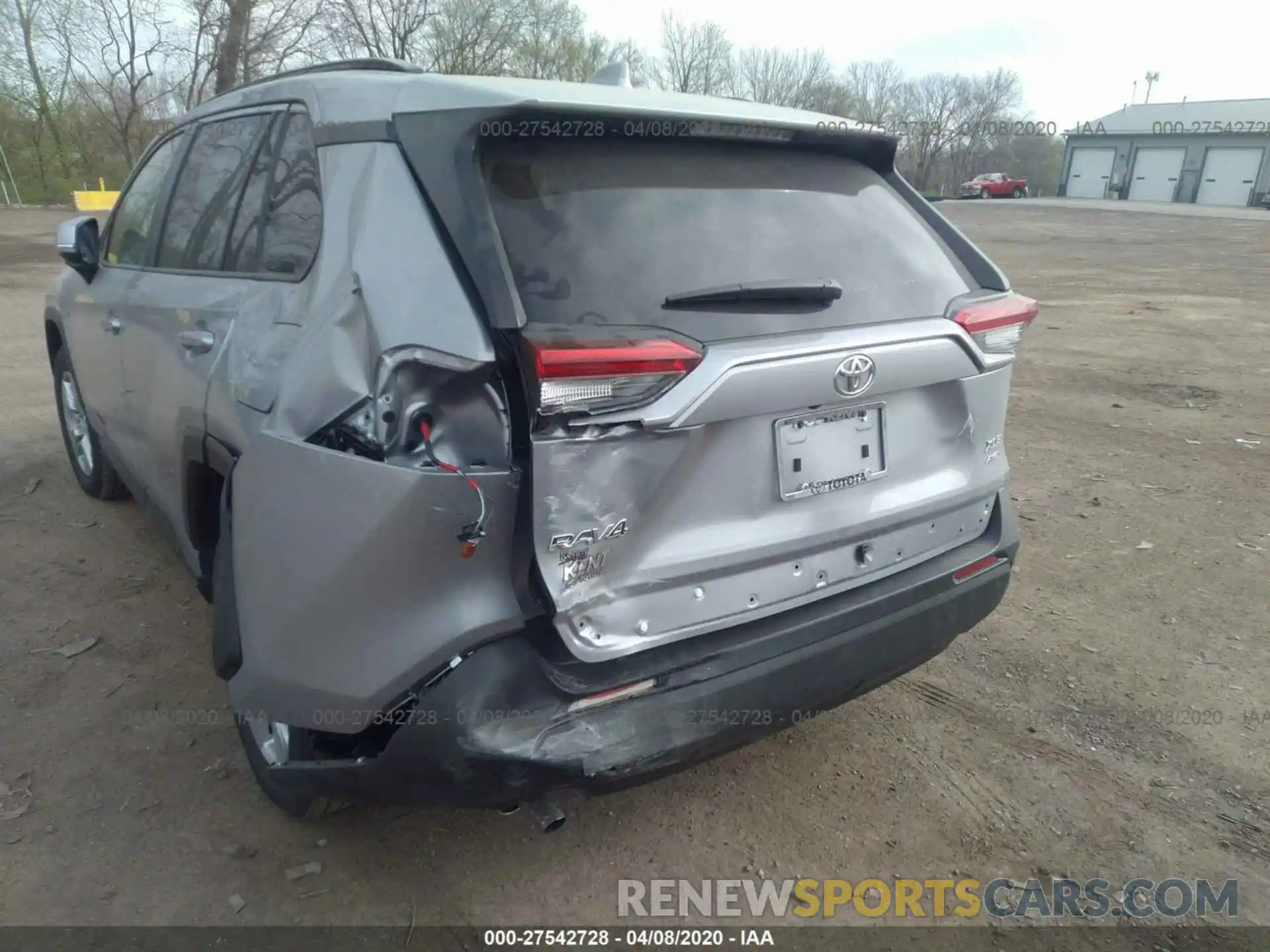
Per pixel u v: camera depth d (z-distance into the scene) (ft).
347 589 6.81
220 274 9.86
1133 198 192.54
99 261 13.69
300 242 8.38
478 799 6.74
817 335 7.52
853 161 9.46
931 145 187.01
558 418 6.40
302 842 8.75
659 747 6.88
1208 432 22.68
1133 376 28.73
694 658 7.27
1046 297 46.78
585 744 6.63
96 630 12.22
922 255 9.05
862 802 9.57
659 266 7.20
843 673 7.97
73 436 16.70
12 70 125.39
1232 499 18.08
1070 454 20.99
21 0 121.80
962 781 9.90
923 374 8.28
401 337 6.57
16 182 122.93
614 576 6.90
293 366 7.50
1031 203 160.04
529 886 8.38
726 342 7.09
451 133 6.95
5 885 8.09
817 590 8.05
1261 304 44.09
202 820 8.97
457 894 8.24
